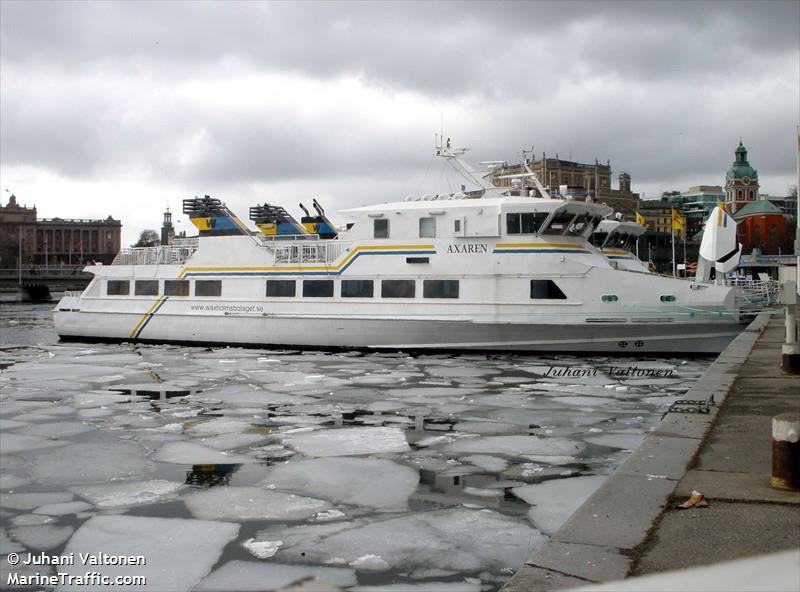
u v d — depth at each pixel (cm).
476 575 812
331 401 1950
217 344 3319
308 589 194
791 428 687
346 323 3002
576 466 1262
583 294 2705
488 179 3109
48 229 19525
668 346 2700
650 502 668
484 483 1168
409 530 955
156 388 2217
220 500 1100
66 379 2427
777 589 463
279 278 3170
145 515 1041
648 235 12106
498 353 2828
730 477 743
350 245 3012
